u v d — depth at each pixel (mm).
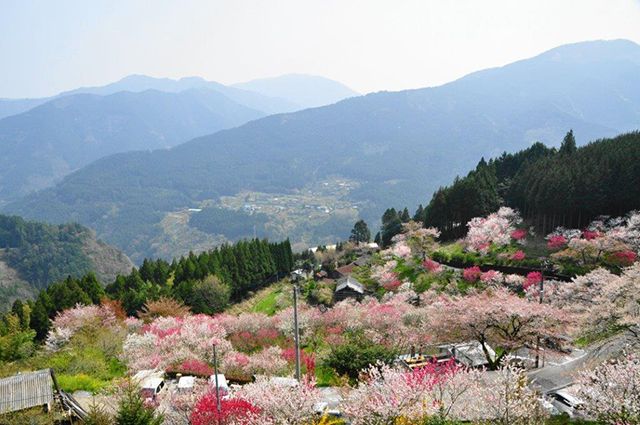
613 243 46281
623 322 24562
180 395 25641
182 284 57781
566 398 23859
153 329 42188
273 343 40406
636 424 16484
